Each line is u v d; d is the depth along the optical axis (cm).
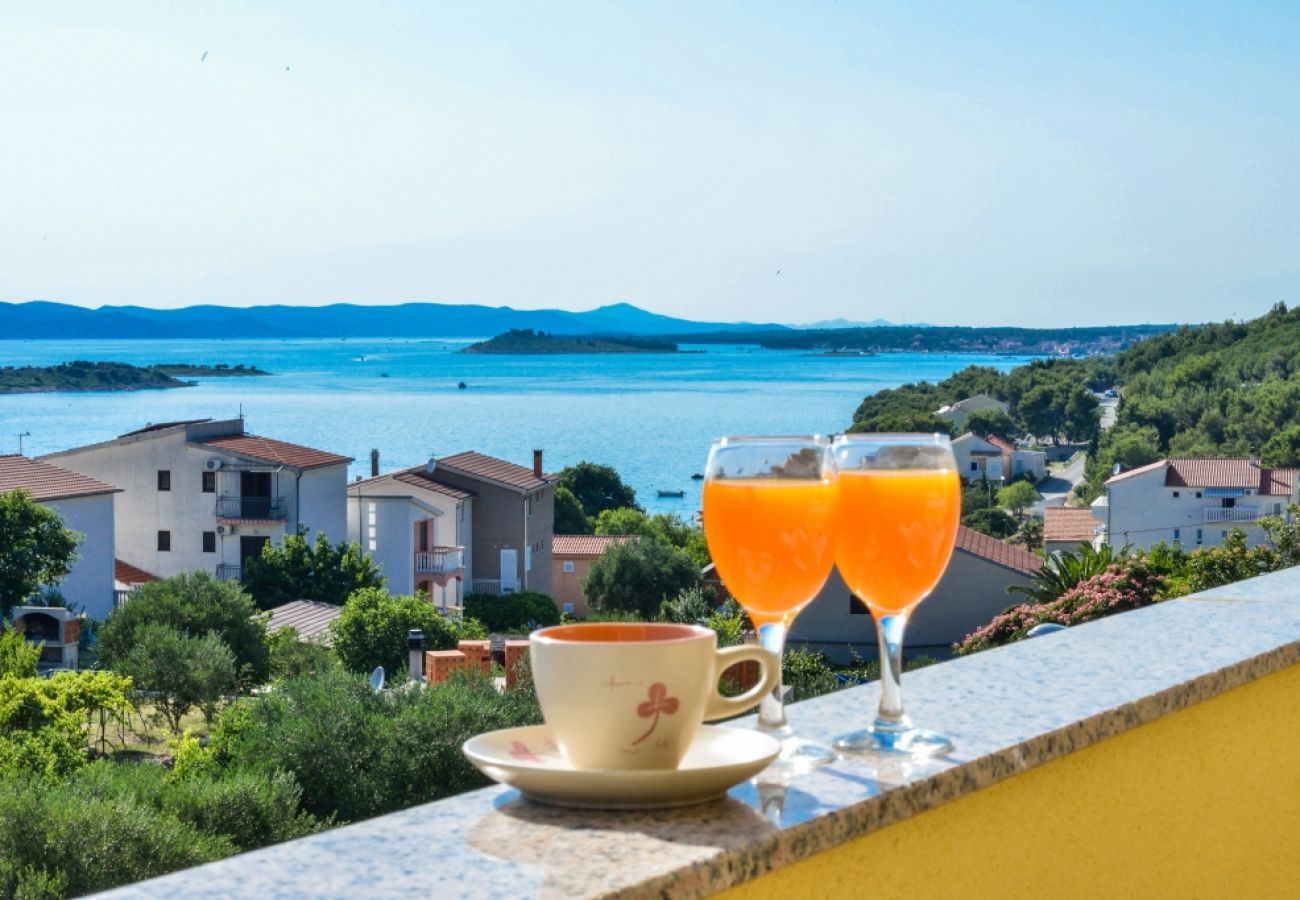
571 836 105
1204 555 2530
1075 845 156
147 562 4575
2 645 1970
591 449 14262
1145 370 11550
